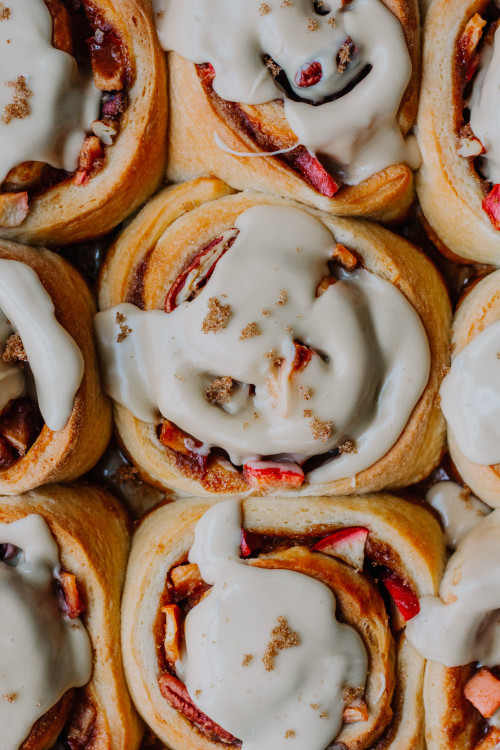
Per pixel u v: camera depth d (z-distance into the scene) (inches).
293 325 14.0
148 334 14.5
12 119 14.0
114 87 14.3
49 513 14.3
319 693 14.0
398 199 14.7
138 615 14.4
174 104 14.7
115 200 14.6
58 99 14.1
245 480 14.6
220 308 14.0
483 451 14.3
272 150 14.4
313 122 14.1
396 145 14.5
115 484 15.5
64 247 15.1
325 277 14.3
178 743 14.5
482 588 14.3
